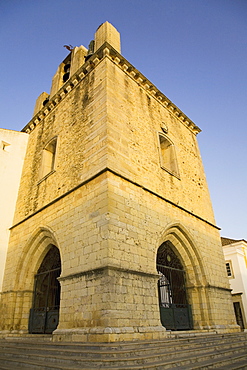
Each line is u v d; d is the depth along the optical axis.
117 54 13.52
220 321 12.11
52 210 11.94
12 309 11.89
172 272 13.30
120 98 12.67
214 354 7.68
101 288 8.15
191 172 15.96
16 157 16.80
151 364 5.83
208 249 13.95
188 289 12.59
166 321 10.91
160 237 11.02
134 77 14.52
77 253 9.64
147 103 14.77
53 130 15.15
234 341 10.17
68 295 9.22
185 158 16.06
